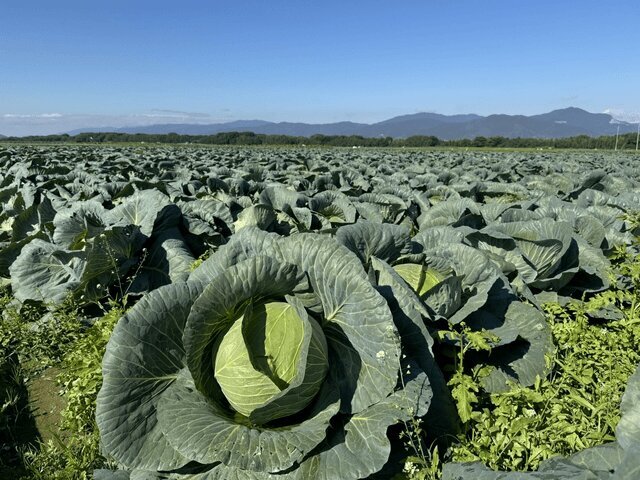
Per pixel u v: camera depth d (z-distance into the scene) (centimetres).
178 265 668
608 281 590
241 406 322
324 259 353
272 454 293
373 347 336
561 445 329
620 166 2466
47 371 597
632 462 192
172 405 323
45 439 475
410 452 352
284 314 340
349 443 314
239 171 1791
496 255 532
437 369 372
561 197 1240
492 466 316
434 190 1259
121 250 647
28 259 686
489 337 402
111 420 315
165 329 343
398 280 384
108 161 2266
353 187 1512
